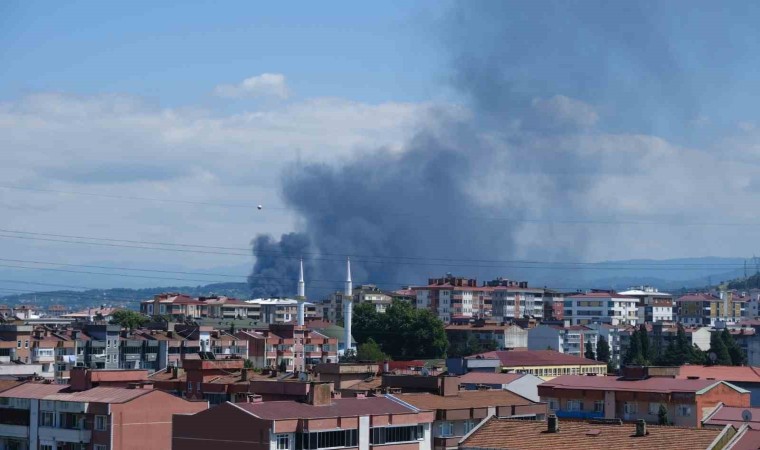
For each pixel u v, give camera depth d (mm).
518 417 179625
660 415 192000
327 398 156125
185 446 149250
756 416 168500
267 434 143250
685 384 198500
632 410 198125
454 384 181875
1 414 179250
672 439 126062
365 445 154000
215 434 147250
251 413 145625
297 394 169125
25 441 176000
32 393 179875
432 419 164375
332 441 149375
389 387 184375
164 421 172250
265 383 172875
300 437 146125
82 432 170000
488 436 133375
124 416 168500
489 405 175875
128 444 168500
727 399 197375
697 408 191625
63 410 172750
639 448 124688
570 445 127438
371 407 158500
